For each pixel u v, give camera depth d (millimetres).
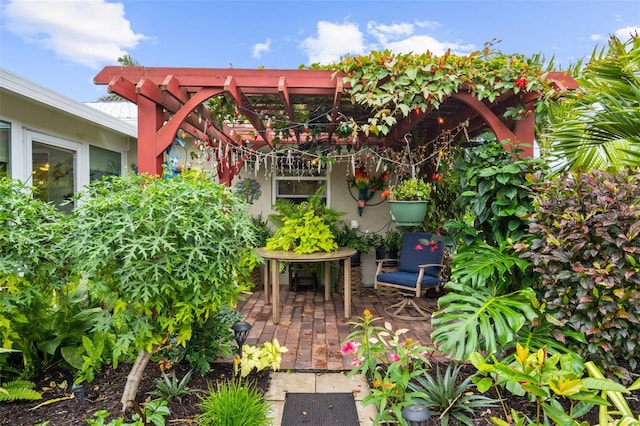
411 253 4711
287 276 5992
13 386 2217
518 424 1750
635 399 2258
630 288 2104
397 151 5191
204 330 2580
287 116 4180
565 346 2295
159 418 1934
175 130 2938
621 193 2150
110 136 5176
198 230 2137
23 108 3619
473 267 2557
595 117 2855
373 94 2932
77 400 2223
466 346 2135
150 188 2166
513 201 2754
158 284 2088
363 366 2287
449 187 4707
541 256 2281
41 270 2377
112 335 2502
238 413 1943
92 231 2066
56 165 4145
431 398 2211
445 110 4152
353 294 5375
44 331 2520
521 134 3148
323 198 6062
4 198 2283
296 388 2584
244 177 5996
